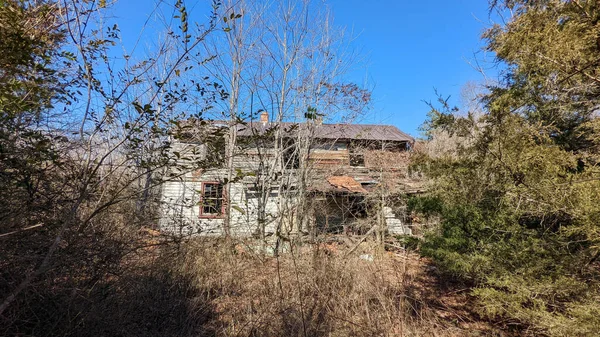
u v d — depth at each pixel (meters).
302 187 9.39
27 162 2.63
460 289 6.05
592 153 4.26
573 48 3.25
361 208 10.67
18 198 2.73
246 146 4.46
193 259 5.86
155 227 5.38
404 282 5.59
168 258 5.21
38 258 2.82
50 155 2.75
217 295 5.43
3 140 2.52
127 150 3.56
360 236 8.31
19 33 2.36
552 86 3.84
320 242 6.86
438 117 4.71
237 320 4.57
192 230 5.71
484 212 5.01
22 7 2.59
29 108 2.52
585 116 4.49
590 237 3.47
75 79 3.12
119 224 4.13
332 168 11.13
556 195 3.73
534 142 4.07
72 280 3.35
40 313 3.21
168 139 3.77
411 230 9.55
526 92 4.25
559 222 4.25
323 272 5.31
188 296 5.20
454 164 4.92
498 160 4.25
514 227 4.50
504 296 4.14
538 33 3.48
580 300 3.69
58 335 3.17
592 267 3.82
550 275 4.05
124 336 3.86
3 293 2.87
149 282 4.71
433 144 7.75
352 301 4.86
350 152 12.38
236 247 7.60
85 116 3.23
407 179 10.83
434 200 5.87
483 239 5.04
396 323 4.58
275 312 4.59
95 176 3.31
